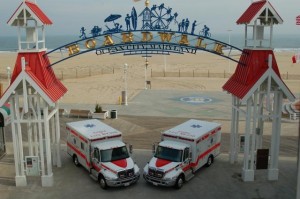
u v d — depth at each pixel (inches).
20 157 823.7
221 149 1097.4
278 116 844.6
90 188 822.5
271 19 826.2
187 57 4466.0
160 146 863.7
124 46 860.6
